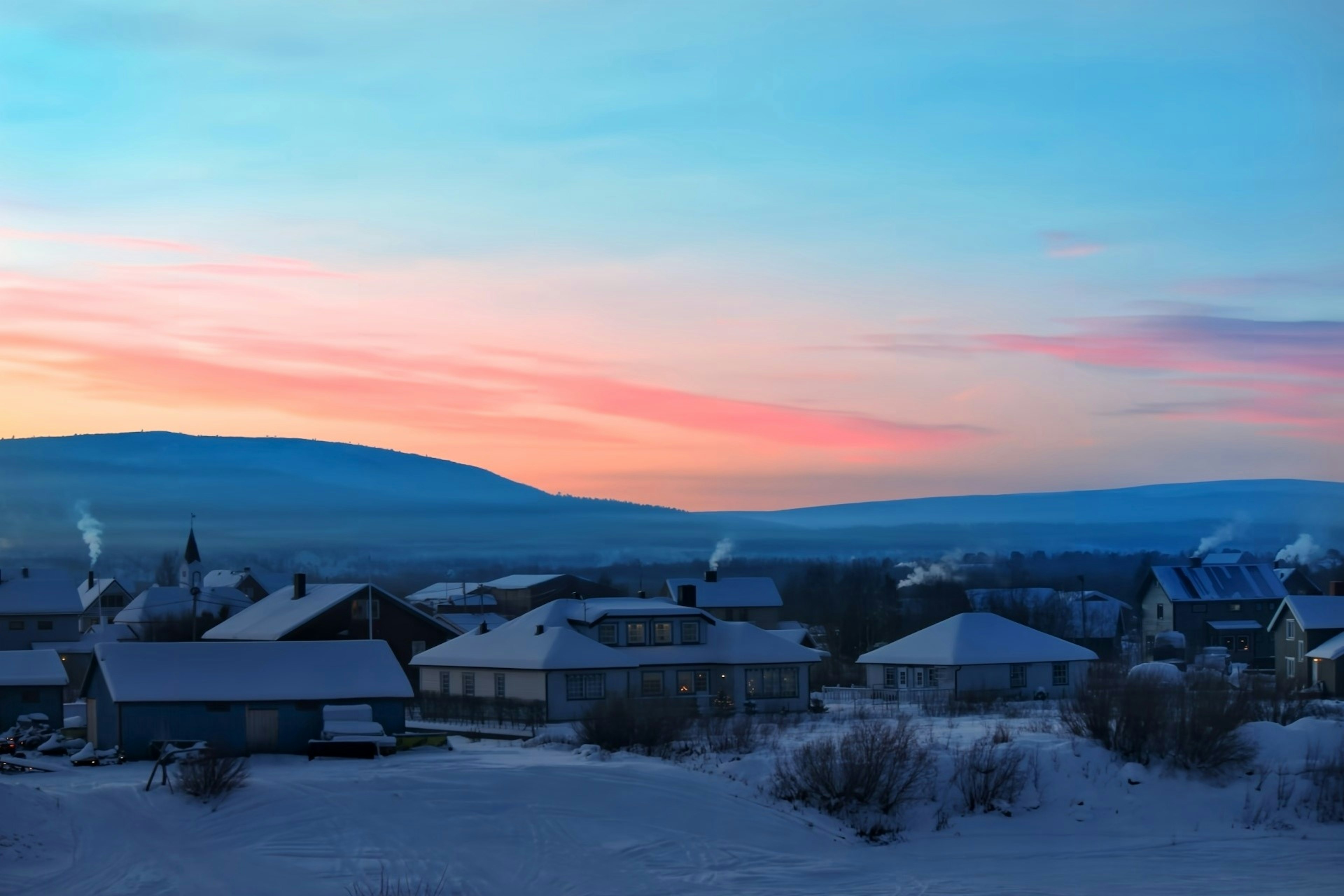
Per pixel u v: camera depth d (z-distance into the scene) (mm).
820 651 91625
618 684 71875
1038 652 82438
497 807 42656
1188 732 47562
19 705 65312
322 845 38500
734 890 36562
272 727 54000
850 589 163125
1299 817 44750
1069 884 37750
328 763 50625
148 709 53219
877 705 78625
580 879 36875
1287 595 118312
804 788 45062
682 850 39938
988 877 38594
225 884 34500
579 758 50344
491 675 72500
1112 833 43594
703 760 49719
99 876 34844
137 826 39625
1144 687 50344
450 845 39125
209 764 43000
